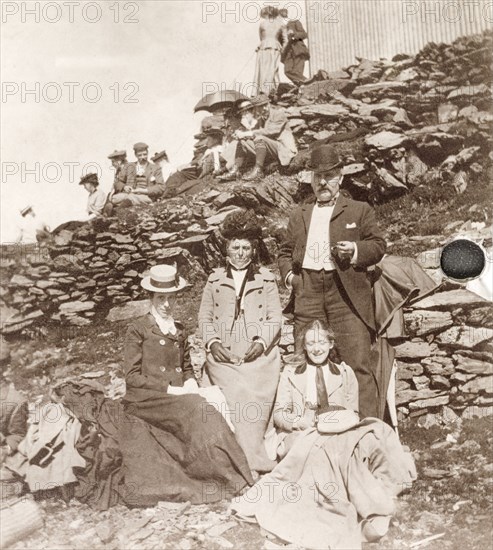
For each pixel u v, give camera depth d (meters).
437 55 6.52
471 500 5.30
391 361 5.70
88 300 6.39
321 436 5.28
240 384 5.49
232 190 6.39
